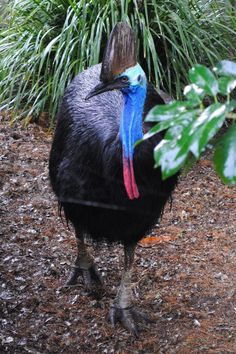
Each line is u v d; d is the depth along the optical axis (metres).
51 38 6.31
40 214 5.01
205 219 5.04
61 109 4.11
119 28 3.30
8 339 3.78
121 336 3.82
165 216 5.04
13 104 6.33
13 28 6.48
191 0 6.36
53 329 3.88
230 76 1.86
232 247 4.69
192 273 4.39
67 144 3.78
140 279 4.32
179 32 5.83
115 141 3.38
